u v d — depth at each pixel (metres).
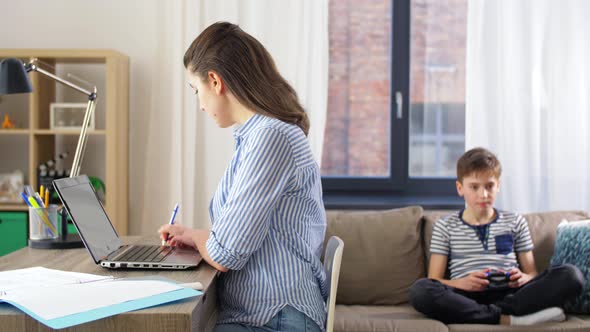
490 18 3.12
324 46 3.10
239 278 1.43
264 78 1.46
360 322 2.25
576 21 3.11
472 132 3.12
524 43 3.11
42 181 2.94
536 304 2.29
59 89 3.20
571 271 2.32
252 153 1.37
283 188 1.37
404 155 3.40
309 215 1.46
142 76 3.20
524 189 3.12
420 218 2.74
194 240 1.57
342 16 3.43
